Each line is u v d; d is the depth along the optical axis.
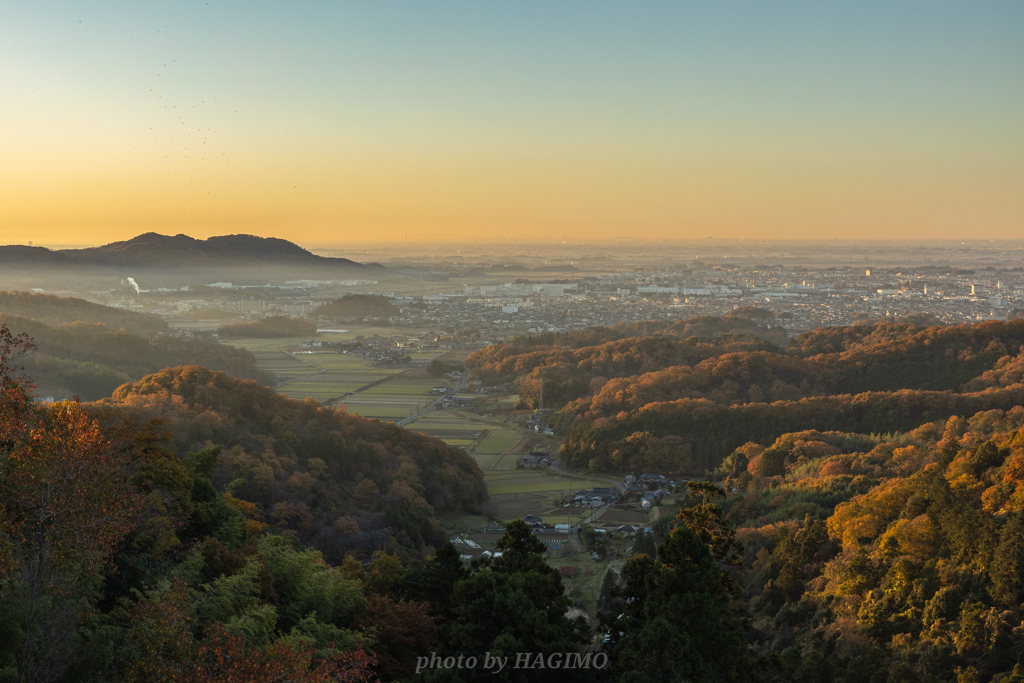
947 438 173.50
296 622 56.25
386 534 140.38
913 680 68.88
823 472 161.38
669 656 46.66
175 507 59.62
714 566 52.72
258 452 164.50
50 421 44.69
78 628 40.56
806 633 91.38
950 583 86.50
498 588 53.03
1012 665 72.06
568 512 179.88
